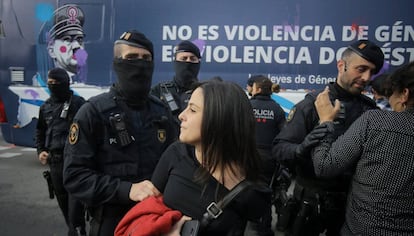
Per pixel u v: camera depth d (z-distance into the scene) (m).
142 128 1.45
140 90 1.44
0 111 5.22
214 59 4.49
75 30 4.84
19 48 5.06
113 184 1.28
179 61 2.64
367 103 1.79
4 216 3.38
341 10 4.20
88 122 1.36
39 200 3.85
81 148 1.34
